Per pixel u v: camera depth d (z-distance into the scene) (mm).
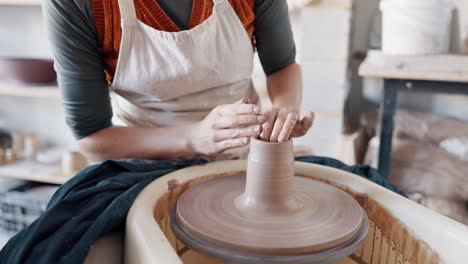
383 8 1878
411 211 689
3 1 2225
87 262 622
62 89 906
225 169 883
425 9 1744
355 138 2004
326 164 968
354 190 806
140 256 563
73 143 2744
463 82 1646
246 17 1007
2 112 2822
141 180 792
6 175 2385
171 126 938
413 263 669
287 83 1138
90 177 780
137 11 875
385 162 1817
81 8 825
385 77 1729
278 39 1108
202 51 934
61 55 864
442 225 637
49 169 2410
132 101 1036
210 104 1044
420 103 2246
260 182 679
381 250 739
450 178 1723
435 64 1710
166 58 917
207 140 846
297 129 785
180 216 677
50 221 651
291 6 1939
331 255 594
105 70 1019
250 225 647
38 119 2764
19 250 613
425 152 1855
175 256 524
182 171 837
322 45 1959
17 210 2287
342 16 1899
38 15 2551
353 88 2305
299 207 699
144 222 615
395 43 1850
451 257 607
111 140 940
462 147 1771
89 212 677
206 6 930
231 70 1019
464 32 1908
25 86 2412
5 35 2660
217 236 617
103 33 880
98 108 937
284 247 585
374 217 758
